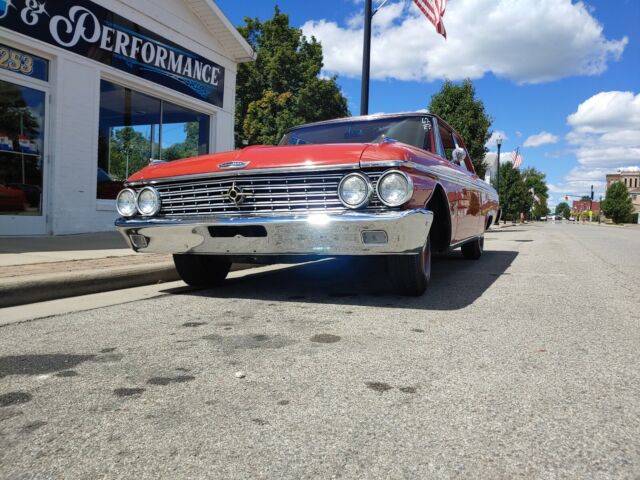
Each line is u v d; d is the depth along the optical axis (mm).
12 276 4270
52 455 1700
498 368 2568
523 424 1939
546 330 3340
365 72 10109
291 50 31859
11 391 2250
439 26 10703
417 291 4320
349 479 1563
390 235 3426
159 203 4195
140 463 1650
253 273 6031
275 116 30969
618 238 17172
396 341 3025
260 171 3703
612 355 2807
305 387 2299
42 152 8148
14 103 7695
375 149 3570
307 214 3586
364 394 2221
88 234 8602
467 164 6715
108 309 3916
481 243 8055
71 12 8297
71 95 8414
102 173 9430
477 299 4391
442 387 2307
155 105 10625
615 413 2041
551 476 1583
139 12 9680
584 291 4965
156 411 2043
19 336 3129
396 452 1727
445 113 21797
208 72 11727
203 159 4133
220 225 3801
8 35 7348
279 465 1643
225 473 1594
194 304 4117
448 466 1639
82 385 2318
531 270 6691
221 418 1981
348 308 3953
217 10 11117
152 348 2887
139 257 5969
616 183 92562
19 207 7828
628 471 1611
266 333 3211
